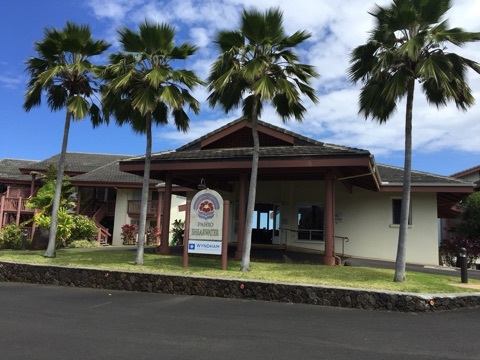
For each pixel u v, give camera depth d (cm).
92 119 1515
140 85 1239
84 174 2789
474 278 1201
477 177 2583
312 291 910
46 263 1224
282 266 1211
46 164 3052
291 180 1789
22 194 2669
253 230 1947
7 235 2006
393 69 1027
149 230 2581
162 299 949
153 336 626
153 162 1427
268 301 934
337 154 1209
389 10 995
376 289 892
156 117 1389
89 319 735
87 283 1123
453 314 815
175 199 2803
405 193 1027
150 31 1192
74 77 1402
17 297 952
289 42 1098
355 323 731
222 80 1032
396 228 1706
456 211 2219
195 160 1382
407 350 573
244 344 591
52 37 1343
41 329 659
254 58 1071
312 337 632
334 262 1280
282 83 1076
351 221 1794
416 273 1201
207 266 1205
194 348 568
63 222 1933
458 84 995
